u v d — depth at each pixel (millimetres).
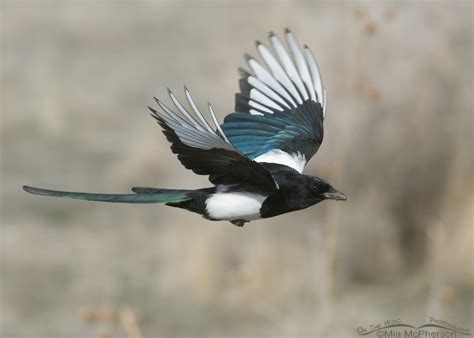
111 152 21312
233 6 26188
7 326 14008
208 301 14414
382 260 14617
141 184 18656
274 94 8180
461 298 13750
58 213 18078
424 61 15586
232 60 18891
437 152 15180
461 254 14258
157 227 17125
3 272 15586
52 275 15492
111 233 17078
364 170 15172
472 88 15391
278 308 13648
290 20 17891
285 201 7133
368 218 14773
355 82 14141
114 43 29188
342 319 12836
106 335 12414
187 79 25031
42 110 23078
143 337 13680
